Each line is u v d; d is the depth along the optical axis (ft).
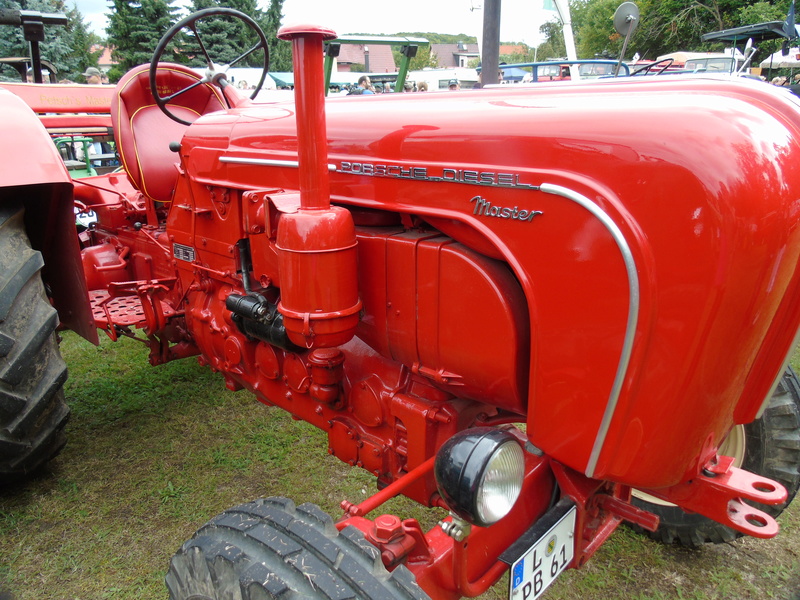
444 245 4.79
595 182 3.80
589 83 4.91
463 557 4.25
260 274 6.46
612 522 5.48
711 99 3.73
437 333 4.96
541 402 4.38
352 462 6.33
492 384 4.75
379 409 5.79
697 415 3.89
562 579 6.91
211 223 7.20
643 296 3.69
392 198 5.05
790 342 4.44
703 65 26.96
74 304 8.48
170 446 9.45
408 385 5.70
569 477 4.96
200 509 8.02
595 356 4.01
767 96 3.99
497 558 4.69
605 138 3.77
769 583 6.89
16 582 6.81
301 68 4.47
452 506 3.88
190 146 7.31
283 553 3.90
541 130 4.07
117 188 12.33
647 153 3.60
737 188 3.40
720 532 6.96
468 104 4.73
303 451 9.36
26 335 7.13
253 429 9.96
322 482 8.61
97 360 12.61
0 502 8.08
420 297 4.99
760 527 4.50
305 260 4.80
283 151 6.09
